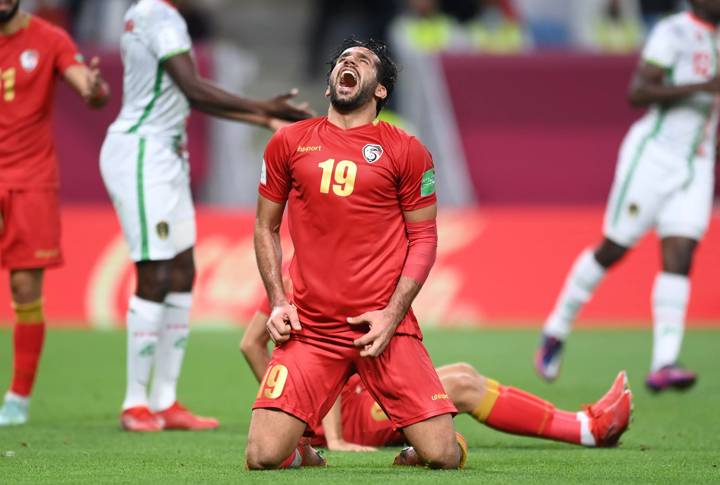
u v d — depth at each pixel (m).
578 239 48.81
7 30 25.92
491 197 53.66
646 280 48.81
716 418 26.42
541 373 32.84
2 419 26.17
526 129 53.62
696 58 31.09
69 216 48.50
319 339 18.62
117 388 32.12
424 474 18.09
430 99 53.78
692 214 31.05
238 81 53.94
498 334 45.19
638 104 31.25
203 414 27.58
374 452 21.22
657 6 67.12
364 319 18.28
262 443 18.30
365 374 18.66
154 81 25.55
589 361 38.06
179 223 26.05
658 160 31.27
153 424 25.06
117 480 17.81
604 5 65.31
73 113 51.38
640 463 19.75
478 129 53.75
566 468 19.14
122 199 25.48
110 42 61.75
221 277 47.41
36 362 26.44
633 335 45.31
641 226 31.66
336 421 21.59
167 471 18.73
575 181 53.53
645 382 31.42
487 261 48.75
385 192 18.56
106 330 46.25
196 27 59.97
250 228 47.66
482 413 21.12
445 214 49.12
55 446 22.25
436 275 48.53
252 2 73.31
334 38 64.69
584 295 32.50
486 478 17.78
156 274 25.39
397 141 18.62
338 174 18.45
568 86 53.22
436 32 61.06
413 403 18.39
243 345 22.23
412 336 18.73
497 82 53.47
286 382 18.36
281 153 18.84
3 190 25.91
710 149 31.47
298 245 18.77
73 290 48.09
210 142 52.66
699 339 44.09
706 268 48.75
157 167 25.53
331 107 18.97
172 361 25.89
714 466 19.42
